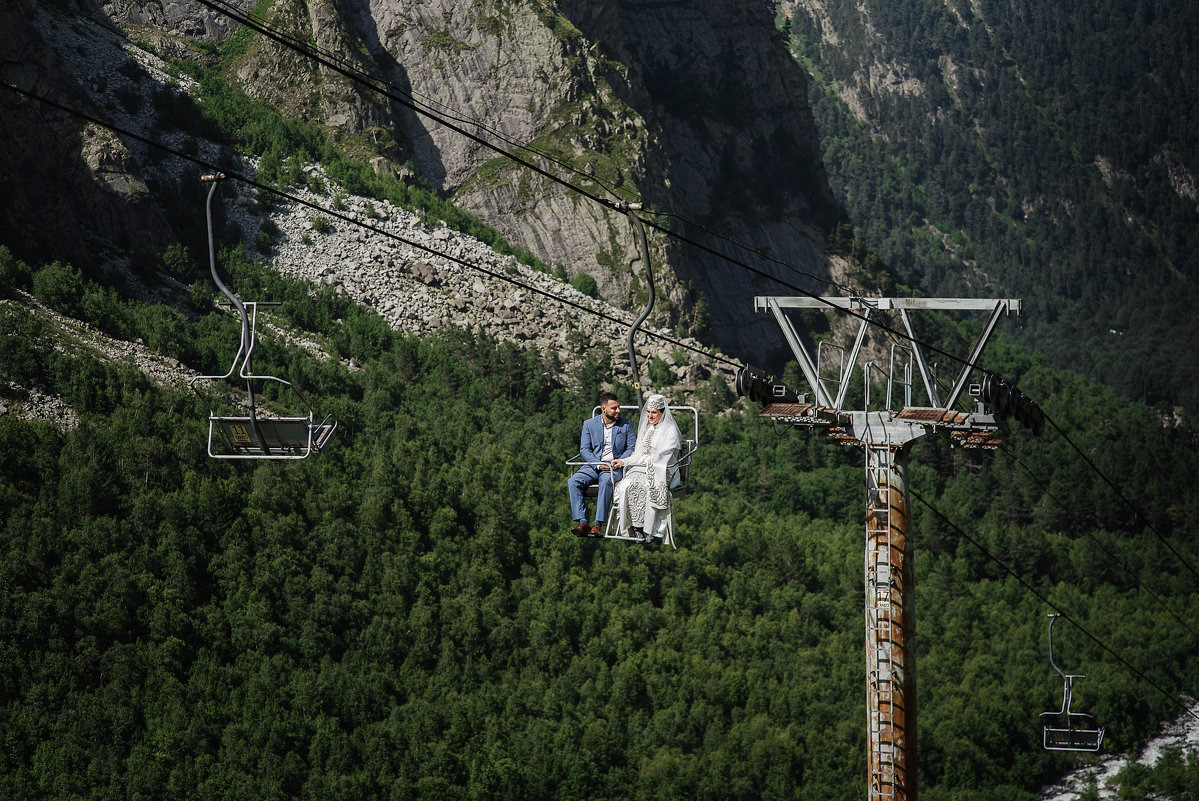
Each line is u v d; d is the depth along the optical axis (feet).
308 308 415.03
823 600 338.13
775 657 313.32
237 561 263.29
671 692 288.51
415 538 293.64
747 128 604.49
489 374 414.21
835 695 304.30
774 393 73.20
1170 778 332.80
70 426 285.23
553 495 331.98
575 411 407.23
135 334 347.97
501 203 492.13
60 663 224.94
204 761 220.43
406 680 265.13
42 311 333.62
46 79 402.52
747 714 292.81
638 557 326.44
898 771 63.52
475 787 241.35
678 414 427.33
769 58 629.92
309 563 274.77
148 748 217.15
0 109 384.68
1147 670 377.91
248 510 277.03
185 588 252.01
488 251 474.08
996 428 67.77
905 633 65.41
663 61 597.52
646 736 276.21
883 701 64.39
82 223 394.73
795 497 408.05
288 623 260.21
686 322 477.77
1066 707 147.02
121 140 442.91
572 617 294.87
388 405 362.53
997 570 422.41
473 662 274.36
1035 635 381.81
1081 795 331.16
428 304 444.96
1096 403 626.64
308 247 453.58
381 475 306.76
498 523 311.27
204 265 427.74
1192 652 404.36
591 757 262.88
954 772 325.21
